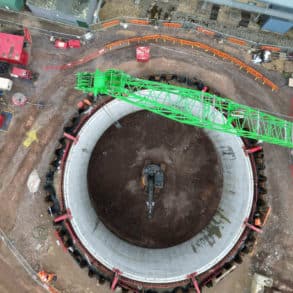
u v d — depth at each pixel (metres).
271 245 34.06
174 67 35.16
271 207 34.34
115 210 35.72
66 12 32.84
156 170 34.09
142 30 35.25
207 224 35.66
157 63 35.12
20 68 34.19
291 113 35.19
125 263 32.22
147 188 34.62
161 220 35.62
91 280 33.44
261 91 35.28
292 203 34.41
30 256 33.59
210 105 29.75
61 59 35.00
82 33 35.16
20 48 33.09
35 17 34.94
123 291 32.78
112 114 33.75
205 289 33.59
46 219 33.78
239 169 32.94
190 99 31.03
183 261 33.03
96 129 33.62
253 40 35.47
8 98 34.62
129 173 35.75
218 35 35.00
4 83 33.44
